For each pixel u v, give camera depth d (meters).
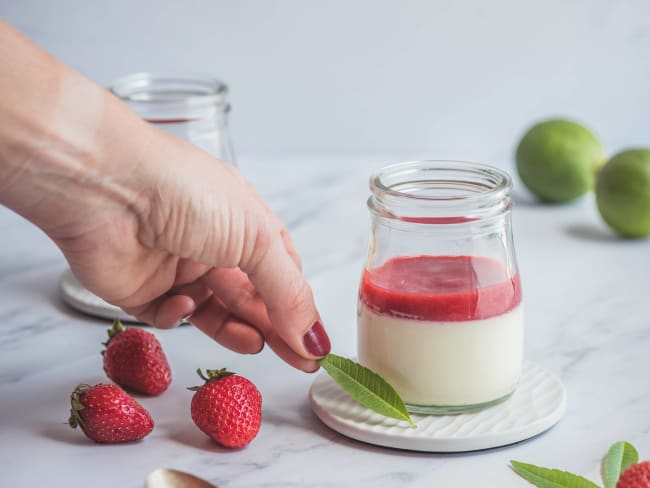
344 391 0.54
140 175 0.47
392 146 1.00
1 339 0.63
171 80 0.74
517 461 0.49
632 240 0.78
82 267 0.51
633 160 0.77
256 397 0.51
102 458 0.50
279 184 0.91
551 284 0.70
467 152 0.99
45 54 0.45
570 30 0.94
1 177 0.45
